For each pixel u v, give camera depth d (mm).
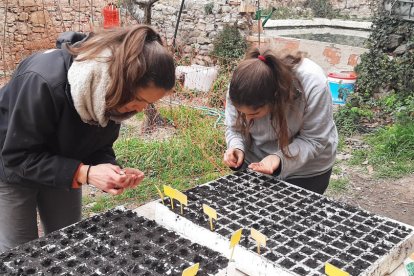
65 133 1781
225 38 7574
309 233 1884
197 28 7883
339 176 4906
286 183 2332
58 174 1729
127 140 5180
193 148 5008
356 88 6699
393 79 6418
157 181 4512
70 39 1834
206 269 1578
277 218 1992
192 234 1902
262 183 2330
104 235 1771
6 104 1763
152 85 1535
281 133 2133
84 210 4035
